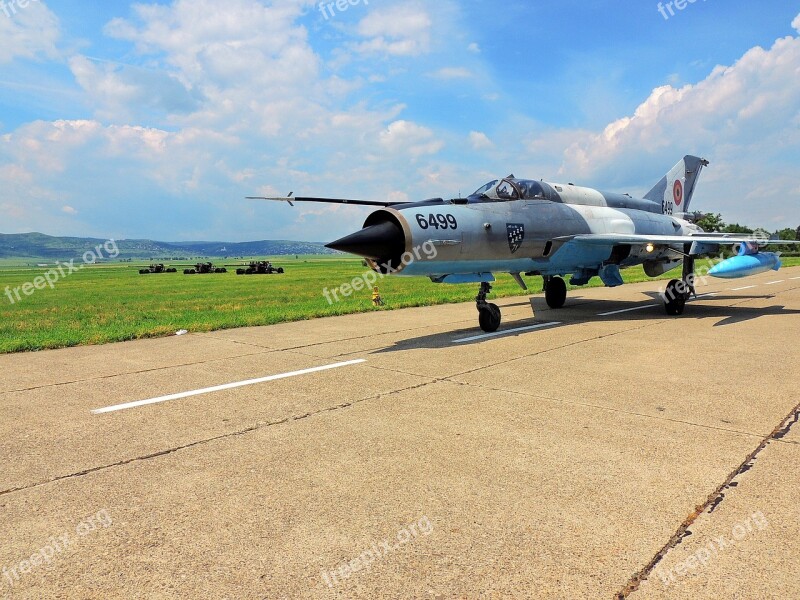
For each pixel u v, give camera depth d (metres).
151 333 11.64
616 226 13.88
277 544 3.01
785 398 5.82
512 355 8.55
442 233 9.63
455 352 8.90
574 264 13.16
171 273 79.38
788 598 2.46
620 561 2.78
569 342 9.64
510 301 17.72
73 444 4.75
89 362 8.74
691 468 3.96
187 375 7.56
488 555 2.86
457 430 4.93
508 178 12.27
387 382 6.88
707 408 5.49
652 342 9.53
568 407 5.61
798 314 13.21
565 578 2.64
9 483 3.92
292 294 28.56
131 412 5.73
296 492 3.67
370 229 9.13
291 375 7.40
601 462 4.11
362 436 4.80
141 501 3.58
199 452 4.49
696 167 20.52
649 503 3.42
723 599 2.46
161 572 2.75
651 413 5.36
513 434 4.79
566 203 13.28
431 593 2.54
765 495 3.49
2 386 7.08
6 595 2.57
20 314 20.17
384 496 3.58
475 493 3.60
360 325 12.71
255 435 4.90
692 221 20.72
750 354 8.34
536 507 3.39
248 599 2.52
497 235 10.68
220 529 3.19
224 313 16.62
